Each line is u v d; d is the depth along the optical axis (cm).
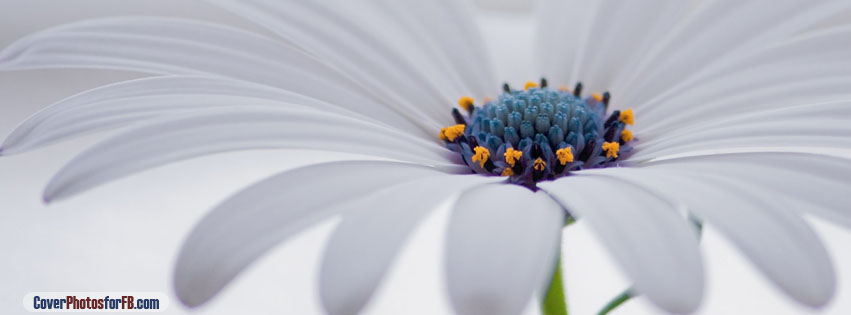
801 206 13
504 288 13
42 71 24
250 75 15
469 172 15
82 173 13
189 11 25
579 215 13
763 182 14
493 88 17
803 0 16
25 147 14
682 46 16
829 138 14
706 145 15
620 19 17
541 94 16
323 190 13
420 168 14
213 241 13
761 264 13
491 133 15
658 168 14
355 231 13
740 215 13
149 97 14
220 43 15
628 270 13
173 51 15
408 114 16
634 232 13
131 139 14
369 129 14
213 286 13
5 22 25
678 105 16
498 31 18
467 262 13
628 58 16
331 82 15
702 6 16
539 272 13
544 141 15
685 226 13
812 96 15
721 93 16
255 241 13
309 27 16
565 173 15
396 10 16
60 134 14
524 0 23
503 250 13
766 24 16
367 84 16
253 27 25
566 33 17
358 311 13
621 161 15
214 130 14
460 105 16
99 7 25
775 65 16
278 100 15
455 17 17
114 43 15
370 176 14
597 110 16
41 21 25
